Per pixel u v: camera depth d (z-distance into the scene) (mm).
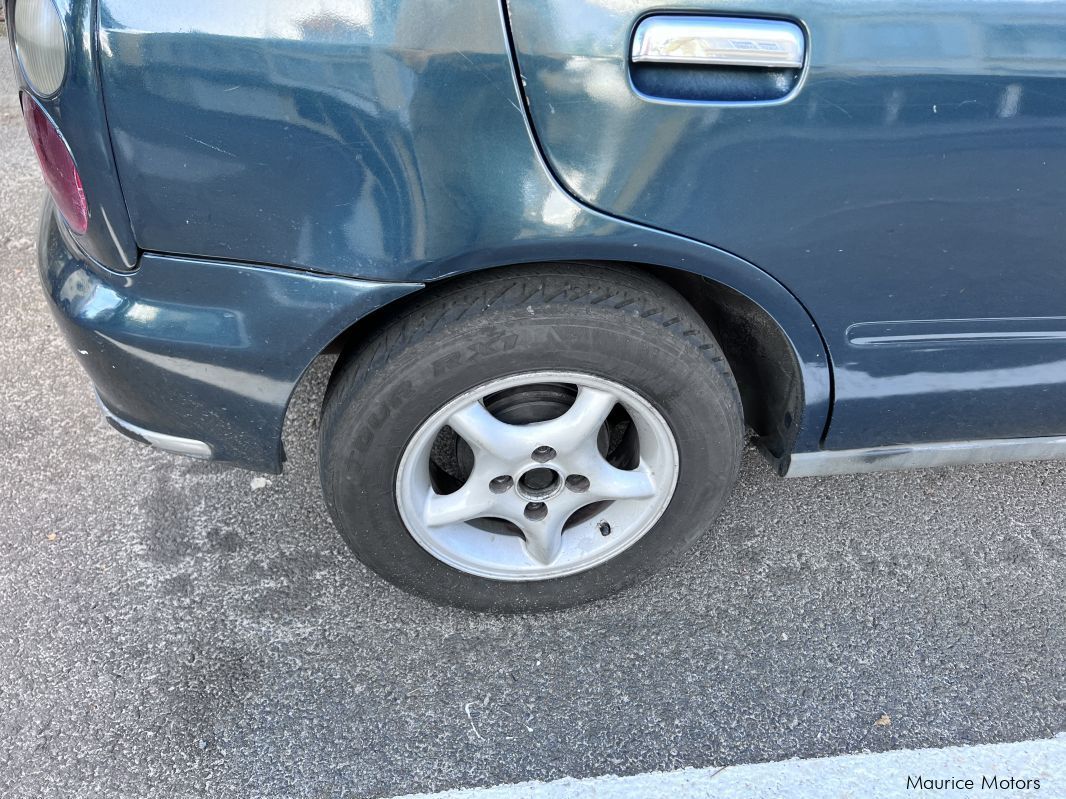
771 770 1679
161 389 1547
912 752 1712
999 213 1455
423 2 1200
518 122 1282
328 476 1633
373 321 1587
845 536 2170
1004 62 1302
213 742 1720
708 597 2016
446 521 1739
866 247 1473
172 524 2166
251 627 1936
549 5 1218
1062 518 2230
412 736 1736
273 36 1213
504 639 1920
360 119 1257
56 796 1634
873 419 1752
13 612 1953
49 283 1564
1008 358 1698
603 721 1764
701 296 1720
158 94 1244
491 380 1541
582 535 1862
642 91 1272
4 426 2422
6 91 3998
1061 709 1797
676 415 1639
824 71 1278
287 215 1343
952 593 2033
